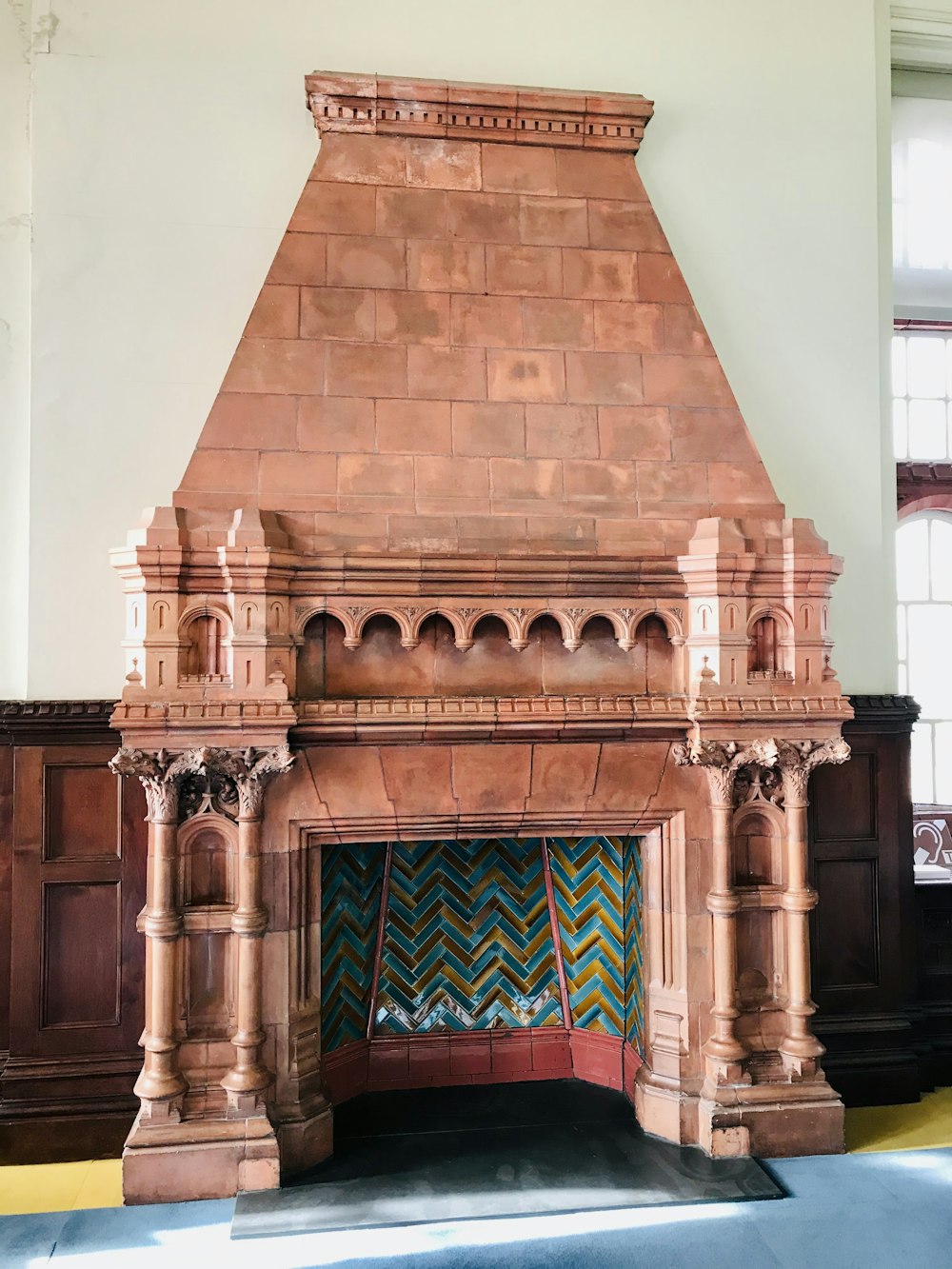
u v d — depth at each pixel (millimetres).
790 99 4031
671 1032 3453
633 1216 2959
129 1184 3039
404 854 3859
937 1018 4113
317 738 3217
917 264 5371
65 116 3590
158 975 3105
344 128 3508
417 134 3525
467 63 3834
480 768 3355
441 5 3832
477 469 3375
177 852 3152
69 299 3578
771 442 3963
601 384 3510
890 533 4133
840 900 3971
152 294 3627
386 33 3791
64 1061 3455
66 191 3584
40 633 3527
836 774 3982
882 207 4176
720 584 3297
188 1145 3068
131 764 3016
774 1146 3338
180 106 3662
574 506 3400
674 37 3969
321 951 3475
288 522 3221
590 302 3555
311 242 3414
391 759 3303
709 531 3352
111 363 3598
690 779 3467
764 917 3510
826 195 4039
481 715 3242
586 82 3896
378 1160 3281
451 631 3367
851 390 4027
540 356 3486
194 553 3070
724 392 3588
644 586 3385
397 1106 3701
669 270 3631
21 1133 3383
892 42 4371
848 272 4043
